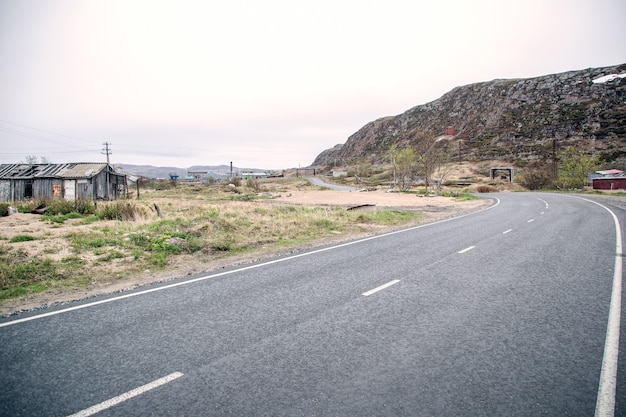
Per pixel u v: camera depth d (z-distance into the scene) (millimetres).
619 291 6414
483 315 5254
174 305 5883
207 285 7145
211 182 98625
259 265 9016
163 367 3797
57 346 4348
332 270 8297
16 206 26656
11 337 4648
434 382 3434
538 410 3002
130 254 10234
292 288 6812
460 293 6363
